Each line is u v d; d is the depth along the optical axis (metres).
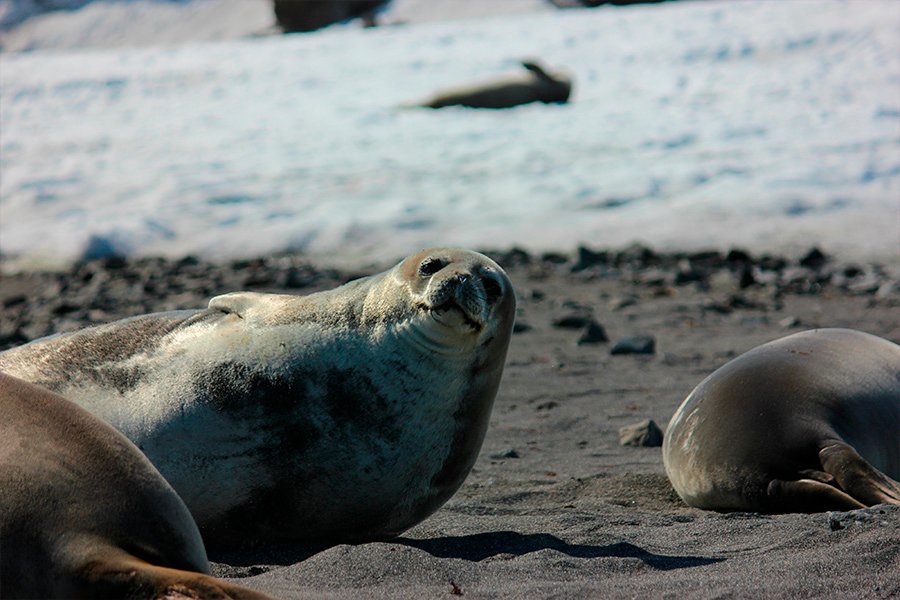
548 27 108.50
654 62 86.25
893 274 41.50
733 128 64.31
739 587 12.03
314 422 15.43
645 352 32.03
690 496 18.91
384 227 50.88
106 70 102.56
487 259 16.42
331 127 73.94
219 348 15.92
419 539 15.90
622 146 62.94
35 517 9.74
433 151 65.62
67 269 48.28
